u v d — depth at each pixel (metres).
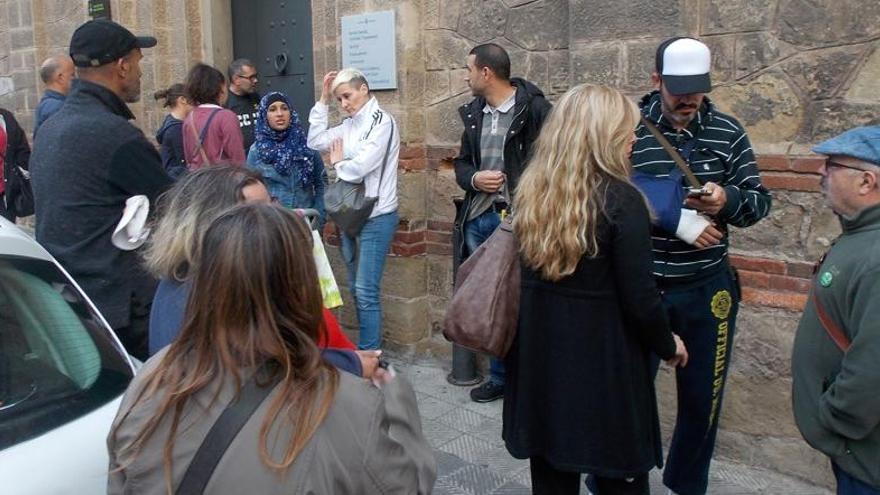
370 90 5.14
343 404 1.46
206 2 6.51
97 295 3.04
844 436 2.24
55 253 3.05
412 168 5.07
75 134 3.03
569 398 2.56
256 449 1.38
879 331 2.08
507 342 2.71
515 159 4.26
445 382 4.92
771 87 3.52
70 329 2.42
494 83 4.29
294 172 5.17
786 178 3.52
